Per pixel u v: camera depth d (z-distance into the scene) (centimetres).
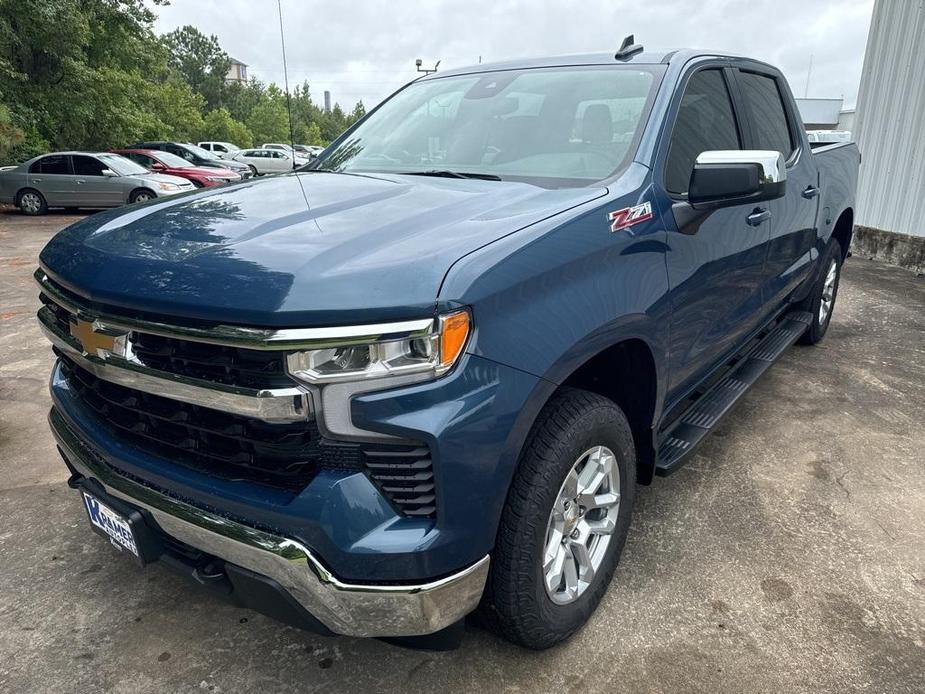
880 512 302
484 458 167
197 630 233
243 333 156
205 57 8044
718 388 338
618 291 207
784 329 435
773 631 229
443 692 205
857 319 610
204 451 181
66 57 2042
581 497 214
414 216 197
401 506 166
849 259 908
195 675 213
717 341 300
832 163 462
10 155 1909
